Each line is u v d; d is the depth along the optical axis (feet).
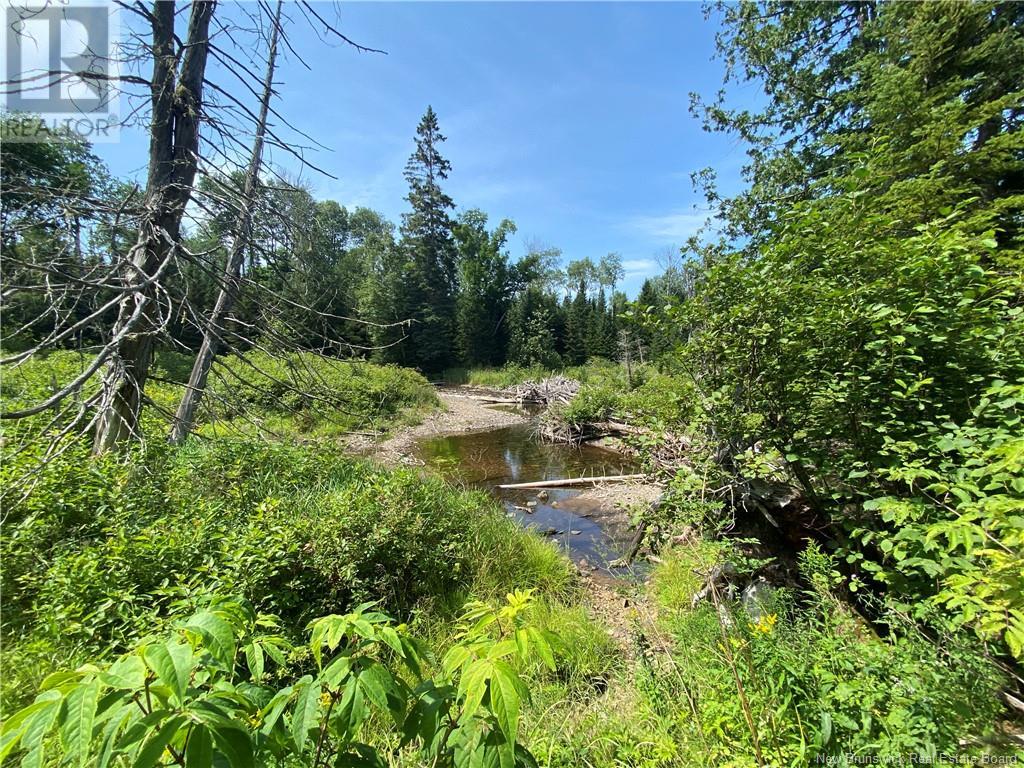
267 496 13.50
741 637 7.12
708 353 11.75
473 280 118.32
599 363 92.02
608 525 21.45
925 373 8.88
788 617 9.11
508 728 2.65
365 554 11.42
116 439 14.37
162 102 15.26
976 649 5.77
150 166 15.48
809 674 6.16
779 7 37.40
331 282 20.25
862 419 9.40
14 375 18.79
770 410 11.02
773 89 38.83
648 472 14.70
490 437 43.60
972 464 6.36
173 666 2.44
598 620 12.45
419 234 114.62
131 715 2.73
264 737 2.92
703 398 11.70
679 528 12.39
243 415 17.71
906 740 4.68
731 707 6.31
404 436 41.98
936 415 8.57
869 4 33.12
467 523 15.35
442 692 3.39
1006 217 19.38
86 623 7.82
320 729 3.27
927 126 18.45
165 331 13.62
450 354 110.83
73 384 11.24
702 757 6.01
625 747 6.72
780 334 10.02
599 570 16.74
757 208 34.55
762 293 9.97
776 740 5.56
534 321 111.96
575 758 6.81
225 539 9.85
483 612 4.20
